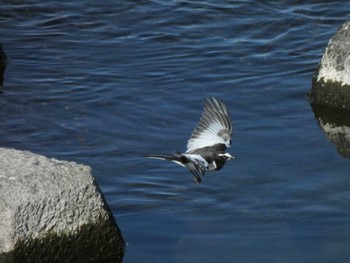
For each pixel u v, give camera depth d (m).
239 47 20.30
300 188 14.70
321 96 17.83
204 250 13.02
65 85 18.78
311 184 14.82
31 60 19.92
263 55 19.94
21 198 12.15
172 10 22.02
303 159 15.72
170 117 17.36
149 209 14.12
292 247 13.05
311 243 13.16
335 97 17.66
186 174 15.20
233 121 17.14
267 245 13.12
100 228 12.73
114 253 12.91
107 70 19.42
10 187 12.20
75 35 21.09
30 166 12.66
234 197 14.48
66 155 15.96
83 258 12.68
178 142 16.41
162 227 13.62
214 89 18.47
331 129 16.91
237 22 21.38
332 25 21.16
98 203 12.70
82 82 18.89
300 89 18.42
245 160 15.66
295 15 21.56
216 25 21.30
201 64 19.58
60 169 12.61
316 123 17.12
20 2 22.53
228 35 20.88
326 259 12.73
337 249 12.98
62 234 12.44
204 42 20.56
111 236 12.87
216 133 10.23
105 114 17.53
